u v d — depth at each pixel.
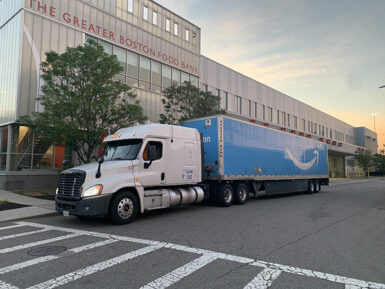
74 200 7.53
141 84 21.56
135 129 9.19
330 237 6.64
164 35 23.70
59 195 7.90
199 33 27.42
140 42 21.62
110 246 5.75
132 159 8.53
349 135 67.12
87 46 12.35
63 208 7.79
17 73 15.27
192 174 10.41
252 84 34.50
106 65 12.31
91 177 7.53
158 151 9.27
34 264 4.69
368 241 6.35
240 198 12.62
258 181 14.23
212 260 4.90
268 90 37.41
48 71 12.13
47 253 5.28
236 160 12.24
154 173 8.95
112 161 8.41
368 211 10.84
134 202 8.27
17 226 7.79
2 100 16.50
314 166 19.89
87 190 7.38
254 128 13.73
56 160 16.80
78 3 17.88
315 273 4.35
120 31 20.23
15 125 15.66
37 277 4.14
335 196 17.47
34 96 15.61
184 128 10.38
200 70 27.38
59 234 6.80
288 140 16.78
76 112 11.38
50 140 12.22
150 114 21.81
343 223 8.39
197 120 12.26
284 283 3.95
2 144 16.28
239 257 5.07
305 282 3.99
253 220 8.67
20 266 4.59
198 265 4.64
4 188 15.09
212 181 11.95
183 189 10.23
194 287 3.80
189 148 10.39
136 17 21.47
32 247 5.68
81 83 12.39
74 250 5.46
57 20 16.83
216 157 11.48
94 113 12.09
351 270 4.50
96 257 5.04
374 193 19.78
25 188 15.56
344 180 43.88
